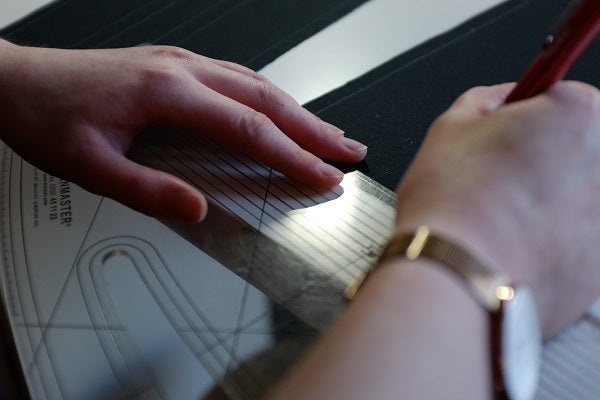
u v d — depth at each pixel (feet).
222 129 2.16
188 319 1.78
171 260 1.93
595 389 1.53
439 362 1.19
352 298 1.44
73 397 1.62
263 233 1.98
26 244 2.01
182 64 2.32
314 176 2.10
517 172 1.44
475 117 1.64
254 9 2.97
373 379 1.17
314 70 2.63
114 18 2.99
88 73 2.24
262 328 1.74
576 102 1.52
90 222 2.06
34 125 2.19
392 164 2.20
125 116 2.19
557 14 2.72
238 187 2.12
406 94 2.47
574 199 1.45
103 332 1.76
